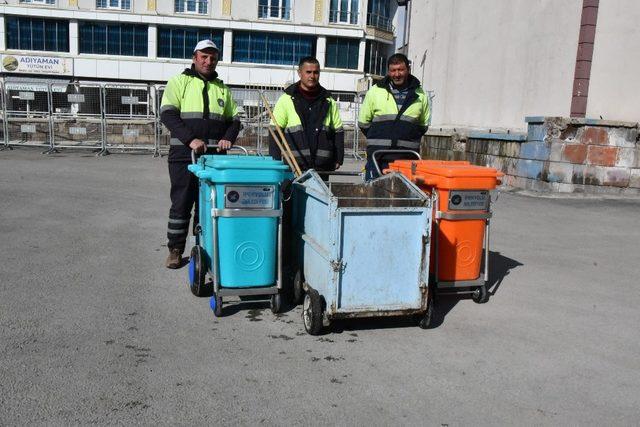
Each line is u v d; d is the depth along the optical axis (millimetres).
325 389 3354
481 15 15789
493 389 3438
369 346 3998
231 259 4367
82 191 10078
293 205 4938
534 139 11578
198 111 5289
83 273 5344
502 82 14875
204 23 39125
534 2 13797
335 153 5648
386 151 5469
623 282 5699
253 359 3711
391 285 4125
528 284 5562
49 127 19562
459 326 4445
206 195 4594
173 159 5316
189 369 3527
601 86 12328
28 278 5117
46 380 3307
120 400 3125
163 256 6047
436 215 4777
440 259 4840
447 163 5180
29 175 11930
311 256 4461
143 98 21594
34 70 38062
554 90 13156
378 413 3117
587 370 3738
